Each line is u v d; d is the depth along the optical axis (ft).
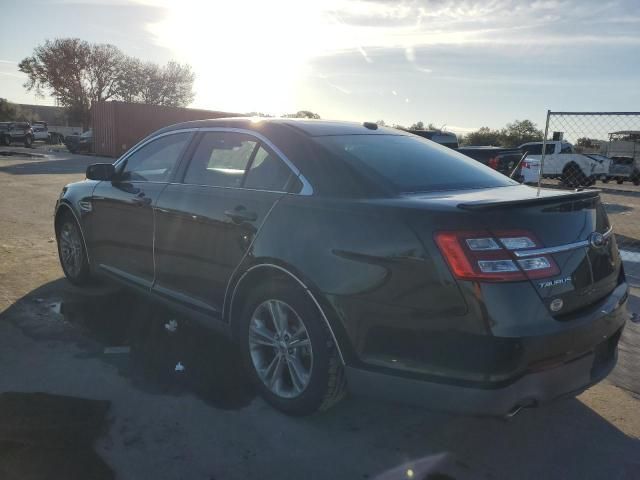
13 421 9.43
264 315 10.36
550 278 8.00
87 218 15.43
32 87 199.62
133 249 13.67
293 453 8.99
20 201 34.81
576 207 8.89
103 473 8.24
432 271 7.89
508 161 55.42
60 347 12.51
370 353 8.61
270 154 10.78
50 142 169.27
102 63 195.83
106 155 98.78
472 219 7.84
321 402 9.39
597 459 9.09
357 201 9.05
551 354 7.97
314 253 9.10
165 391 10.75
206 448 9.00
